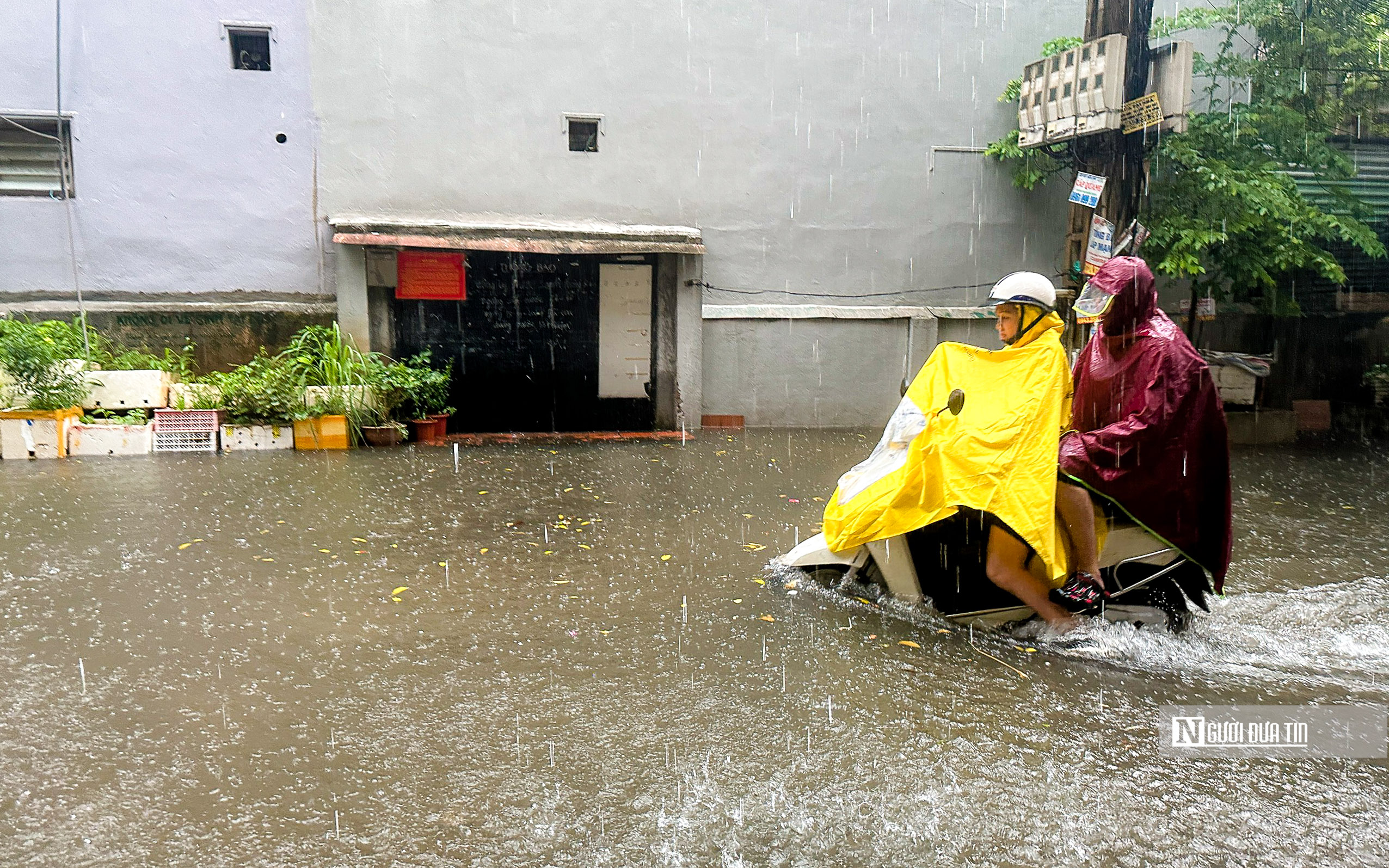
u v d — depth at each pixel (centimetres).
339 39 1168
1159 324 446
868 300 1320
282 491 811
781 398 1311
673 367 1284
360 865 272
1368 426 1363
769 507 783
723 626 481
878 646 455
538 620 489
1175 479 438
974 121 1319
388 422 1127
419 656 436
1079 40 1225
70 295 1138
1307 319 1374
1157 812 308
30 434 973
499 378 1262
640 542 657
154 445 1019
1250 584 580
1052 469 435
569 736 356
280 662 425
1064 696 399
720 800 311
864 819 301
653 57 1241
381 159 1190
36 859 271
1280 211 1099
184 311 1158
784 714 377
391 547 630
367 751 341
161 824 291
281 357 1153
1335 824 302
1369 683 421
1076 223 1149
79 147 1126
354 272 1176
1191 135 1144
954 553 484
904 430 491
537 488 852
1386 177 1337
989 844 289
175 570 566
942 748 350
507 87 1212
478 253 1230
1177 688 410
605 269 1270
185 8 1133
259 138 1162
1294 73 1210
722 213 1277
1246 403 1252
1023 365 456
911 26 1293
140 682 399
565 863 275
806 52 1275
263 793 311
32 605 496
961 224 1330
